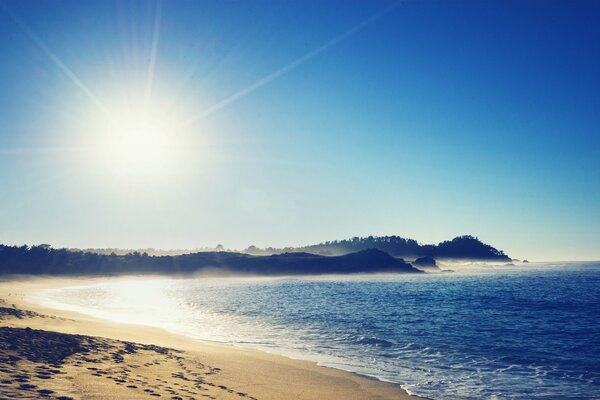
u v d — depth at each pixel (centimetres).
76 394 1026
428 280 18638
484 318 4784
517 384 1941
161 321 4078
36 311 3556
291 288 12144
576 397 1742
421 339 3247
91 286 13162
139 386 1228
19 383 1054
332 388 1686
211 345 2631
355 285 14088
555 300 7344
